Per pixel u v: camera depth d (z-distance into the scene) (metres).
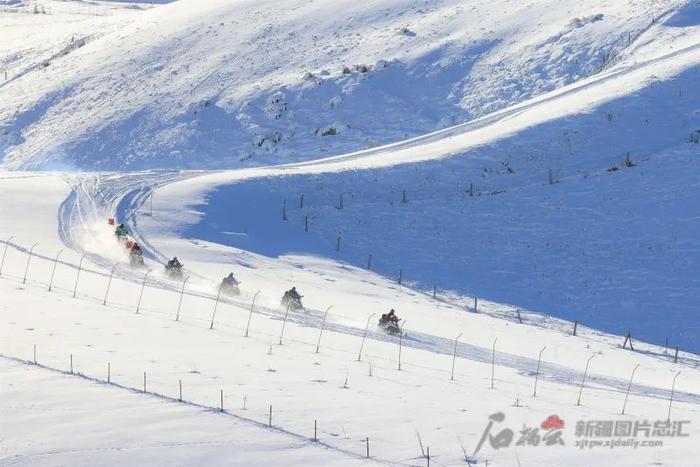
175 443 73.38
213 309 146.25
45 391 85.56
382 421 82.94
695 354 184.88
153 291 159.12
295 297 159.00
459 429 81.69
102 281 164.00
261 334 128.00
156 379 93.00
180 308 143.75
